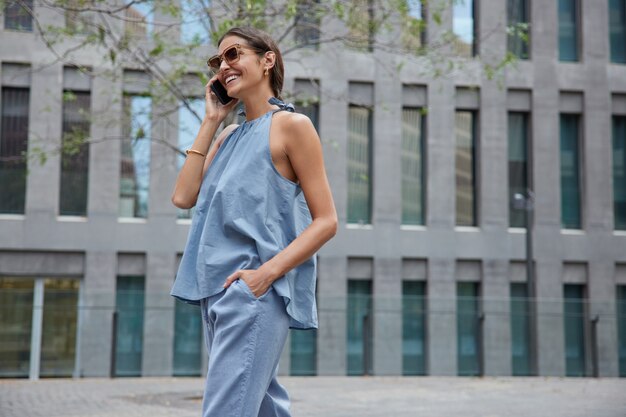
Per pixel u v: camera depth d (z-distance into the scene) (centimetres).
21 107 1792
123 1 1518
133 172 1808
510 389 1266
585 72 2002
